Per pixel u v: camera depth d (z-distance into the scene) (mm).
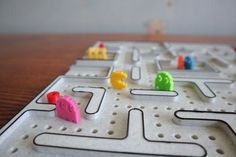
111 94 194
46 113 155
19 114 151
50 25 690
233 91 203
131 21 643
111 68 258
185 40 467
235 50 353
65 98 150
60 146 118
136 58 299
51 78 233
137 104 174
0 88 205
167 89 191
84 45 416
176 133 137
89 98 185
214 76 239
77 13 656
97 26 667
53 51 365
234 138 127
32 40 479
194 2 589
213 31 622
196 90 198
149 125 145
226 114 147
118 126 144
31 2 661
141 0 608
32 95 189
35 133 137
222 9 589
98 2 629
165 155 112
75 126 145
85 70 262
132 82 219
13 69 266
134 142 122
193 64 265
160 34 590
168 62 288
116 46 393
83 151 116
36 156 118
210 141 130
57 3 650
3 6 677
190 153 113
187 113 149
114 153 114
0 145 126
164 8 609
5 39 492
